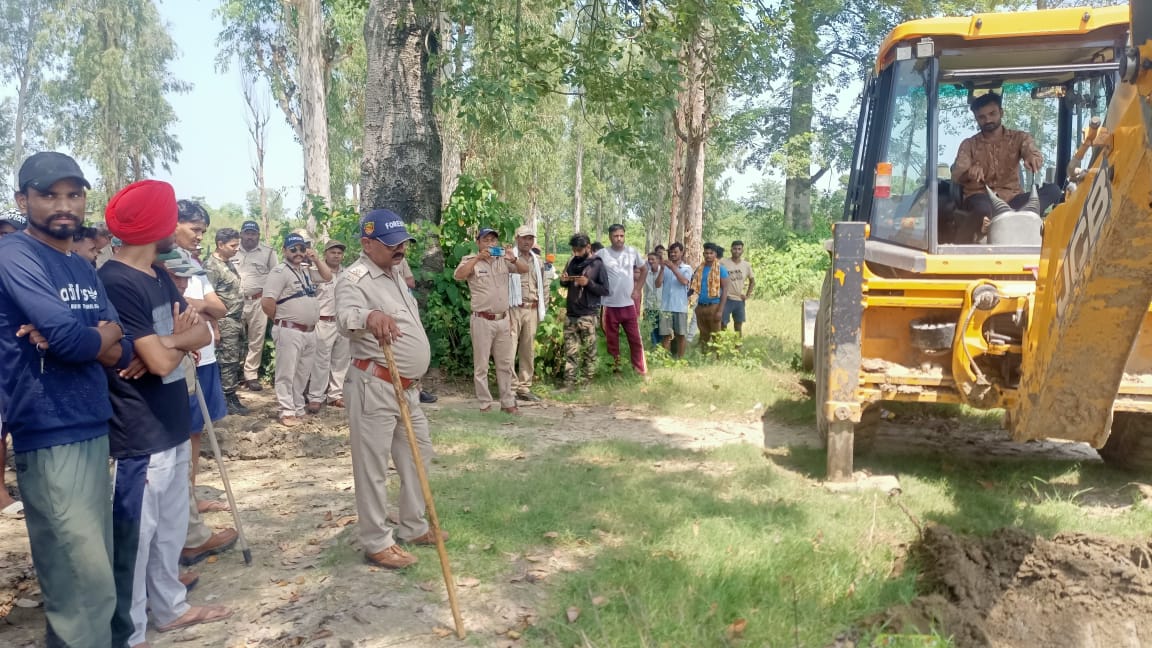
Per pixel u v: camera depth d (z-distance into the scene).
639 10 12.09
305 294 8.33
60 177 3.12
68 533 3.14
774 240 30.66
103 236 6.11
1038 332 4.70
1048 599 4.07
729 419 8.90
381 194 11.52
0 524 5.35
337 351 9.13
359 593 4.26
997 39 6.10
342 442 7.57
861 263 5.89
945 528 4.64
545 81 11.84
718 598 4.07
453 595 3.84
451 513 5.36
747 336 14.71
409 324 4.60
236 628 3.96
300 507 5.72
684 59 13.05
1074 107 6.83
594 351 10.81
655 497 5.71
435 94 11.00
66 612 3.19
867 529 5.05
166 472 3.67
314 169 25.69
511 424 8.52
